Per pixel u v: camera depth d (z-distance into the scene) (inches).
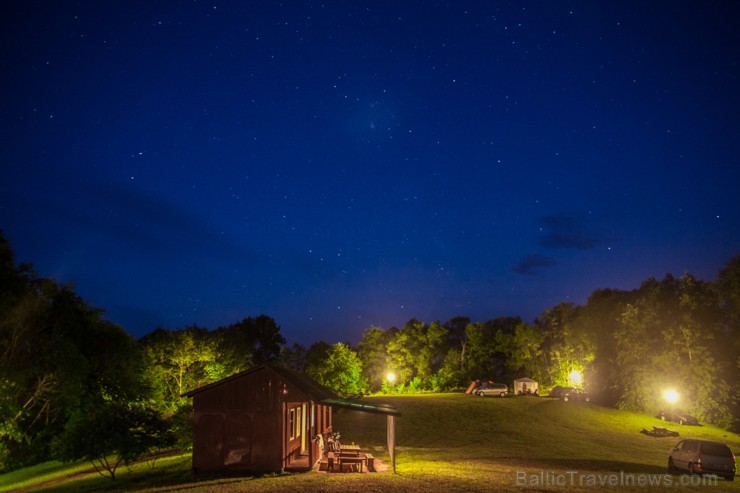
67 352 1525.6
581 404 2662.4
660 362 2539.4
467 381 3853.3
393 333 4237.2
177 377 1979.6
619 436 1868.8
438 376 3831.2
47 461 1641.2
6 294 1502.2
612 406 2719.0
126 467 1232.8
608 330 3393.2
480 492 720.3
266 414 1034.1
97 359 1722.4
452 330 4350.4
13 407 1443.2
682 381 2454.5
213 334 2245.3
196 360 1993.1
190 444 1184.2
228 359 2087.8
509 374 4089.6
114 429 1058.1
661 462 1312.7
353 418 2058.3
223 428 1035.9
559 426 2034.9
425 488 751.1
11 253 1568.7
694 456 1008.2
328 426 1498.5
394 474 933.2
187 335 2005.4
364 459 1026.1
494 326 4552.2
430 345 3971.5
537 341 3878.0
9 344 1510.8
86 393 1619.1
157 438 1088.8
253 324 3624.5
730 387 2380.7
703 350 2464.3
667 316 2655.0
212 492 757.9
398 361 3966.5
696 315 2598.4
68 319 1627.7
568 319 3887.8
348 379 2345.0
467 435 1749.5
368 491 728.3
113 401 1660.9
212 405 1043.3
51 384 1605.6
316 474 970.1
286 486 791.7
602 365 3388.3
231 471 1020.5
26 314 1498.5
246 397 1042.1
